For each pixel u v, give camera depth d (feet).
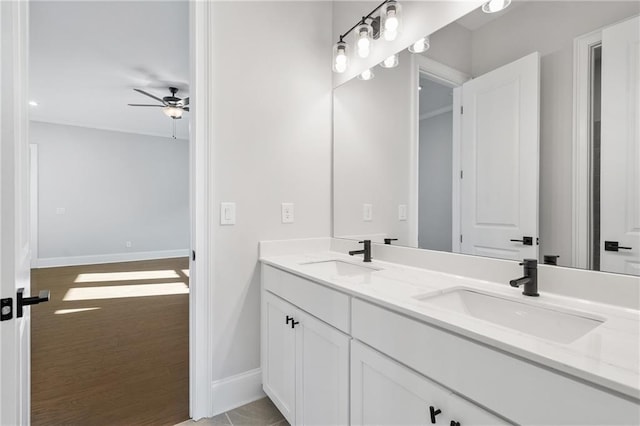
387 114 5.69
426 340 2.86
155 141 21.76
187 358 7.46
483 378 2.43
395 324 3.18
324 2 6.86
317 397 4.31
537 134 3.74
